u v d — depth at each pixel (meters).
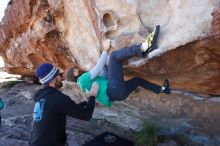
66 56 5.55
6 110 7.53
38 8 5.55
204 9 3.48
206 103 4.77
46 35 5.64
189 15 3.60
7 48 7.84
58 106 3.57
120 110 5.93
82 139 5.62
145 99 5.40
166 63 4.04
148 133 5.24
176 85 4.68
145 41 3.85
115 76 3.95
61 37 5.45
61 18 5.25
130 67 4.31
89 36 4.88
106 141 5.02
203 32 3.44
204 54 3.65
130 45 4.11
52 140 3.61
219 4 3.27
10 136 6.02
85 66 5.15
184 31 3.62
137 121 5.76
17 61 7.72
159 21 4.00
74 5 4.90
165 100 5.18
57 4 5.12
